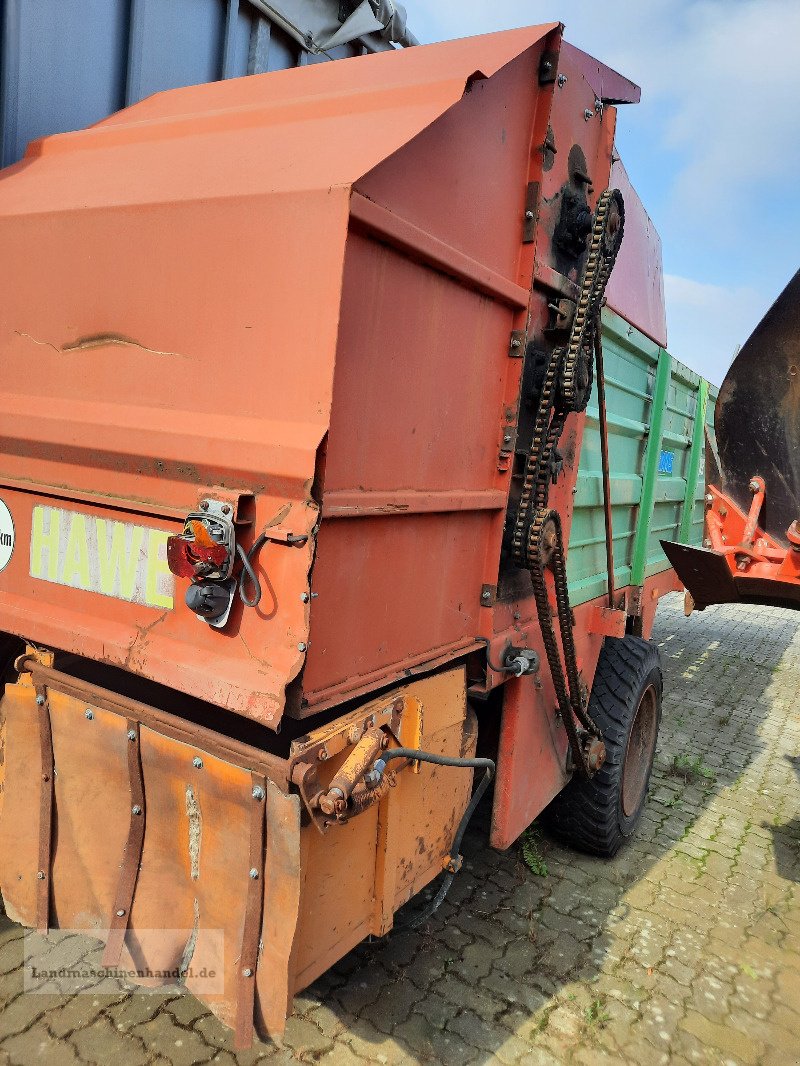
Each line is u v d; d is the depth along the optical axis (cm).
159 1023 218
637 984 259
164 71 335
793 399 303
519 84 205
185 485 163
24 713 189
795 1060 232
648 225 399
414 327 174
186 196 168
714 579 298
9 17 273
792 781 448
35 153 260
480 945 271
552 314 238
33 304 198
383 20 420
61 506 189
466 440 204
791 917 307
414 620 191
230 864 158
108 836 178
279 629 150
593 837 324
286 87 230
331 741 153
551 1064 221
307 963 162
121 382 180
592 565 332
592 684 325
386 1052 218
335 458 153
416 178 166
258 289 154
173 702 224
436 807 202
